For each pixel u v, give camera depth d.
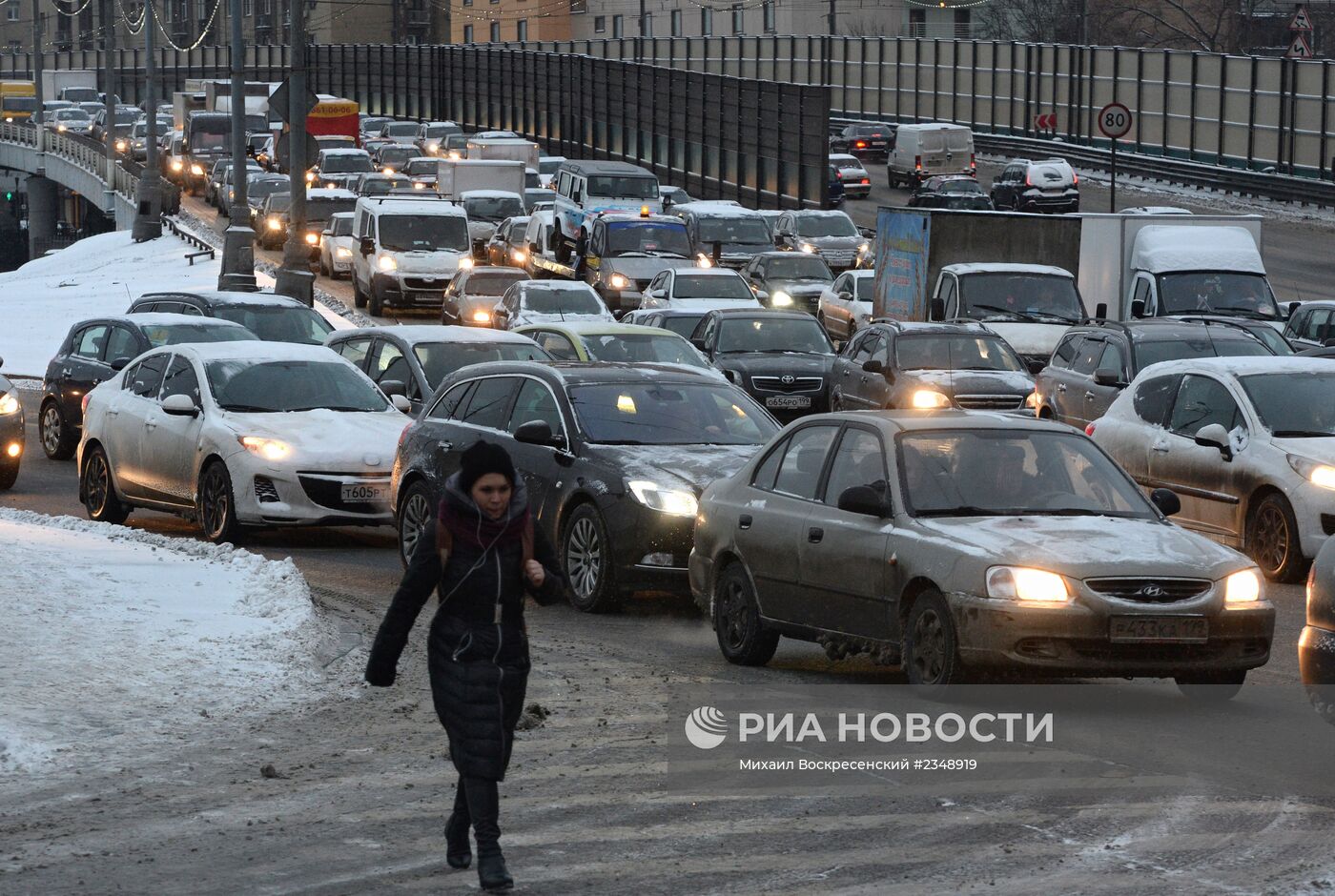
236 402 61.22
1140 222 109.06
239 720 33.19
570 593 48.41
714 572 41.03
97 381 81.56
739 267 161.12
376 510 58.34
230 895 23.11
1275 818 26.67
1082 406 76.25
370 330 75.00
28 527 52.91
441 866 24.31
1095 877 23.72
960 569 34.09
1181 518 58.31
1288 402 56.44
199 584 44.06
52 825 26.39
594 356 79.12
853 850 25.03
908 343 88.69
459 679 23.11
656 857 24.73
